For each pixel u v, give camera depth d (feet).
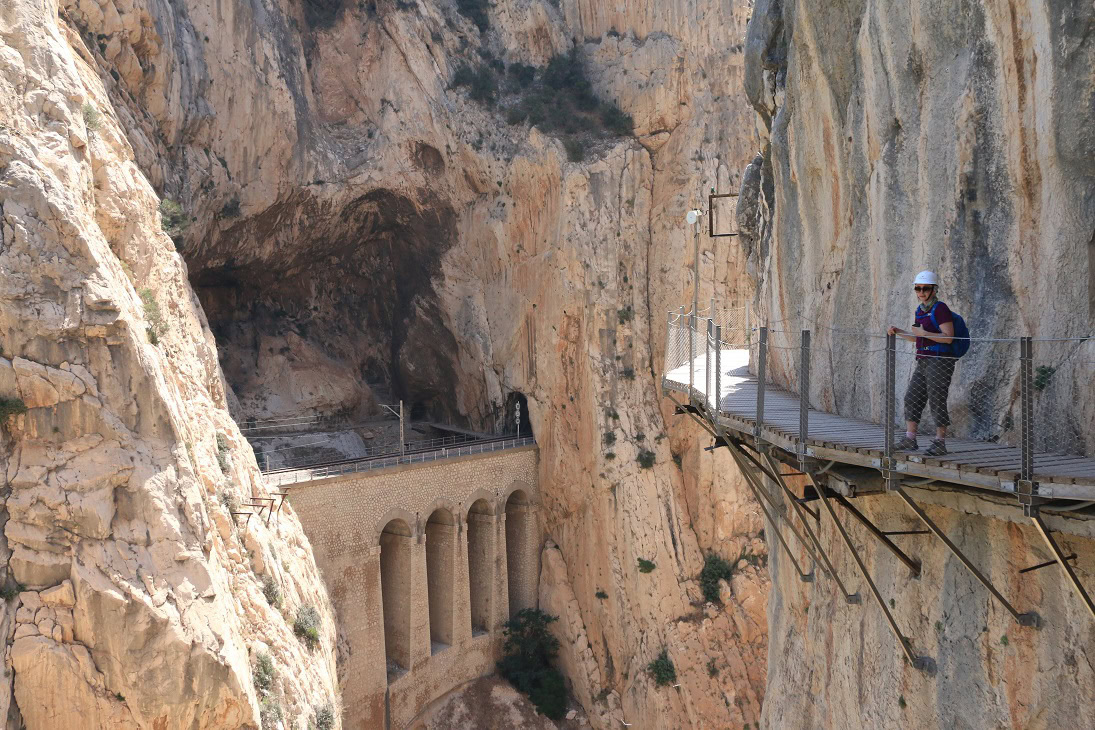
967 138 41.86
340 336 220.43
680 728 169.99
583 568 186.50
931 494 36.45
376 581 156.35
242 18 172.86
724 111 192.54
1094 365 33.45
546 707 174.81
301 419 199.00
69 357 89.25
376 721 154.20
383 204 200.95
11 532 84.74
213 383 131.44
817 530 59.16
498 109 199.31
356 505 153.79
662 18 198.90
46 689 82.99
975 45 41.75
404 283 215.10
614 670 179.73
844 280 54.34
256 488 128.26
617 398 185.47
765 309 77.36
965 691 37.37
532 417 192.24
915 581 41.91
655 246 192.85
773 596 75.72
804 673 60.29
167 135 156.35
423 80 196.13
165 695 86.07
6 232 88.53
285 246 192.75
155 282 116.16
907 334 34.37
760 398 45.50
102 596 84.64
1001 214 40.06
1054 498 27.78
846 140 55.72
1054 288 36.40
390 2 195.62
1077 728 31.76
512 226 194.39
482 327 200.44
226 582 99.50
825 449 37.99
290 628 116.37
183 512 93.15
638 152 192.85
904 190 47.42
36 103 96.78
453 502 173.37
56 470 86.99
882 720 44.21
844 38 55.47
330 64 196.95
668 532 181.16
